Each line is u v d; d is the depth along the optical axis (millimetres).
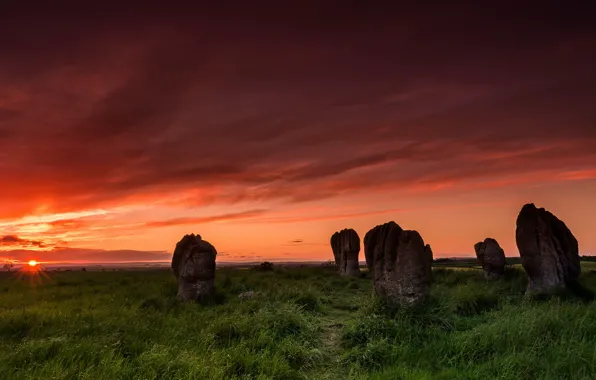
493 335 10172
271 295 17953
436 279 24719
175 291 20266
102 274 39531
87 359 8805
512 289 20047
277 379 8656
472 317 13766
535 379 8000
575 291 17391
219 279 25828
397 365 9336
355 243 32438
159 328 11977
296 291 17828
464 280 24281
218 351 9711
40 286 25438
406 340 10836
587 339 9898
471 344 9984
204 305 17469
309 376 9195
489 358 9164
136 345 9867
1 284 26656
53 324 12117
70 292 20891
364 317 13008
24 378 7727
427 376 8484
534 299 16438
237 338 11047
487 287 19422
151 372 8172
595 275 23344
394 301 14477
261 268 36281
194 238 19578
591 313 11789
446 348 10117
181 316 13828
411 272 14430
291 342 10867
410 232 15016
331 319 14727
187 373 8320
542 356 9023
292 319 12422
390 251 15094
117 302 16641
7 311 14719
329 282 25438
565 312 11828
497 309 14547
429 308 13453
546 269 17906
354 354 10195
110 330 11211
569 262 18016
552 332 10367
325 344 11594
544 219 18734
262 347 10359
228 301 18234
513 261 53312
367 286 24219
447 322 12367
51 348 9344
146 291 20234
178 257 19266
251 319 12266
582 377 7816
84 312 13609
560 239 18406
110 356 8742
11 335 11219
